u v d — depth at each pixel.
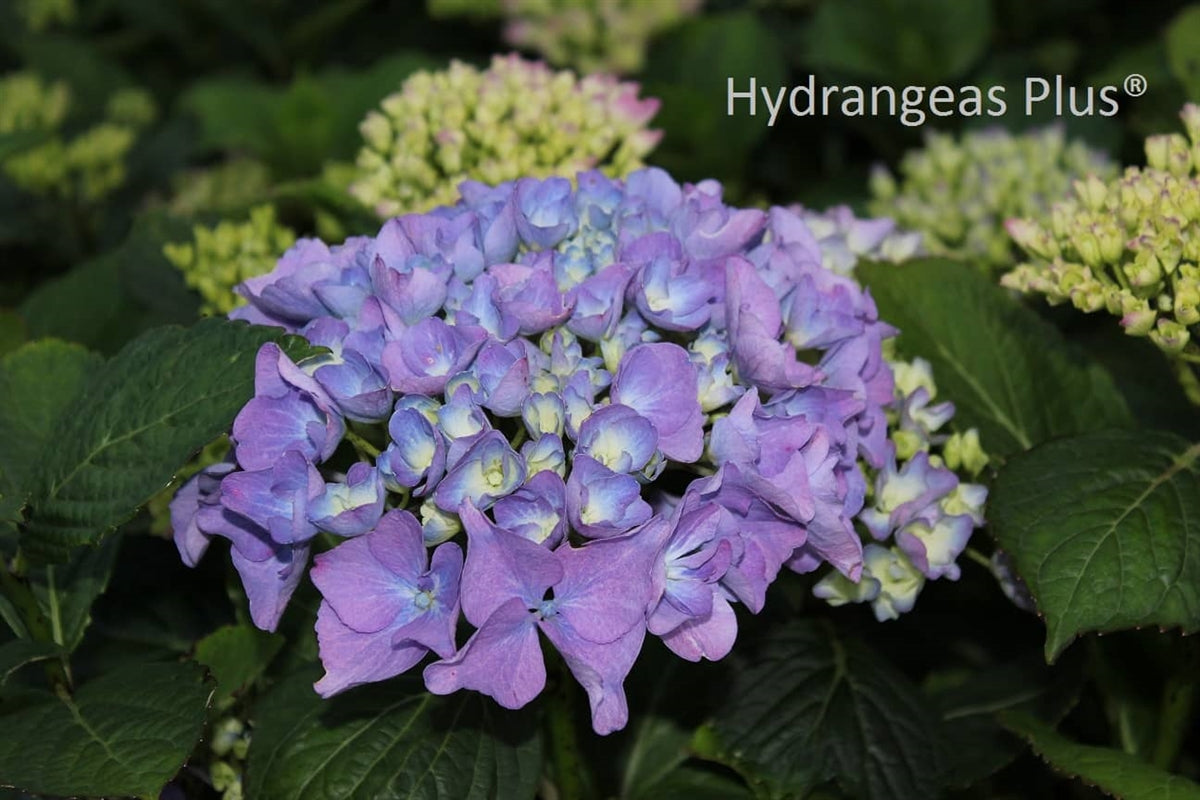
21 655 0.54
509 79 0.71
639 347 0.52
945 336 0.66
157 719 0.53
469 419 0.51
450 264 0.54
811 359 0.57
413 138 0.70
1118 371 0.74
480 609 0.48
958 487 0.60
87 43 1.24
